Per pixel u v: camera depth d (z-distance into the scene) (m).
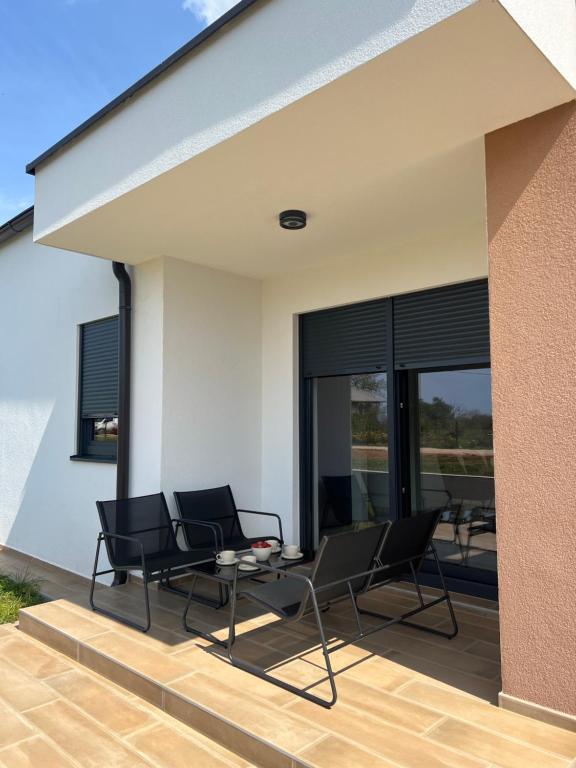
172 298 4.93
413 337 4.55
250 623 3.79
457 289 4.30
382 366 4.75
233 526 5.07
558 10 2.32
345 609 4.02
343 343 5.07
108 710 2.89
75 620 3.88
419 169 3.17
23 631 4.04
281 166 3.11
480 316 4.16
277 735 2.40
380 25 2.18
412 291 4.51
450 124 2.68
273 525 5.44
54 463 6.20
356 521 4.96
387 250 4.63
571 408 2.44
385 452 4.75
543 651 2.49
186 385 4.99
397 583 4.58
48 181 4.26
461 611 3.97
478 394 4.30
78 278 6.04
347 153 2.97
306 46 2.44
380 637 3.51
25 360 6.86
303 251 4.73
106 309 5.60
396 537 3.35
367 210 3.81
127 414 5.08
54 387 6.31
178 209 3.75
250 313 5.59
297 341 5.43
